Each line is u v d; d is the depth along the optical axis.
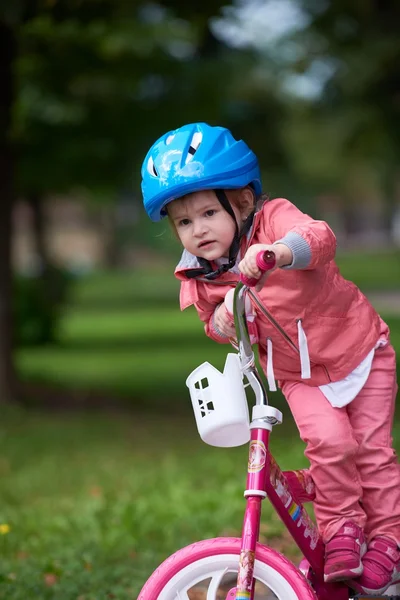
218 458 13.34
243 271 4.24
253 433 4.46
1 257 19.88
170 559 4.53
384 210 97.44
